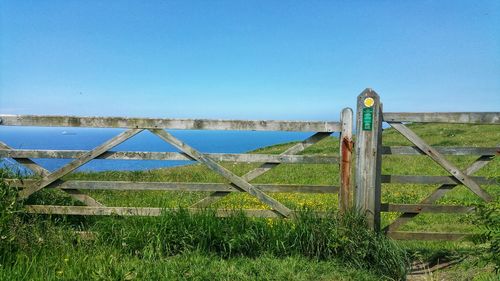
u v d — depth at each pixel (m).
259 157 6.25
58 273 4.55
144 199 7.79
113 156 6.30
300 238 5.75
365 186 6.05
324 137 6.23
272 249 5.76
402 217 6.30
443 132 33.62
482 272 5.34
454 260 6.00
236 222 6.00
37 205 6.33
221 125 6.16
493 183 6.05
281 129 6.15
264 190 6.30
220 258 5.55
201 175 13.09
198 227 5.83
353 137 6.21
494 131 31.42
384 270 5.47
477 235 4.82
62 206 6.36
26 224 5.80
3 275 4.50
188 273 4.94
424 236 6.27
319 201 9.89
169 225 5.84
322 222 5.87
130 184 6.36
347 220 5.85
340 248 5.66
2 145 6.21
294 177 14.34
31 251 5.31
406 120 6.10
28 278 4.57
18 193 6.29
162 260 5.22
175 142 6.22
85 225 6.50
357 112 6.02
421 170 16.11
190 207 6.37
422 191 11.95
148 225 5.88
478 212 4.67
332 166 17.00
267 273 5.09
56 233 5.91
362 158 6.04
